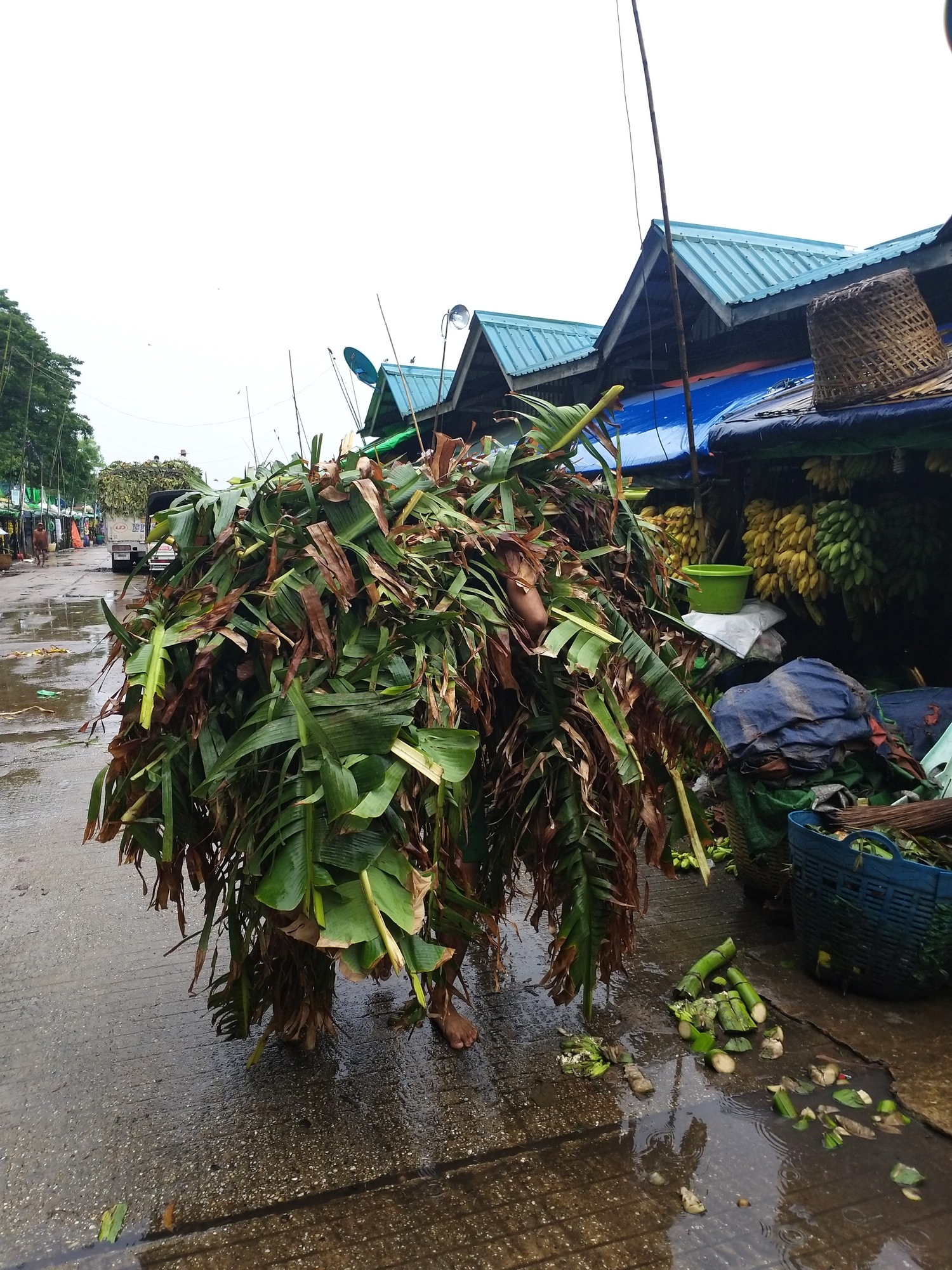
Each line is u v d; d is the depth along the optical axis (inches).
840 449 169.3
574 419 101.8
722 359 300.4
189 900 150.7
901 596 195.6
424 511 93.3
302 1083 99.5
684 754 105.1
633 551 111.2
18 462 1255.5
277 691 78.6
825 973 117.9
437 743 78.2
